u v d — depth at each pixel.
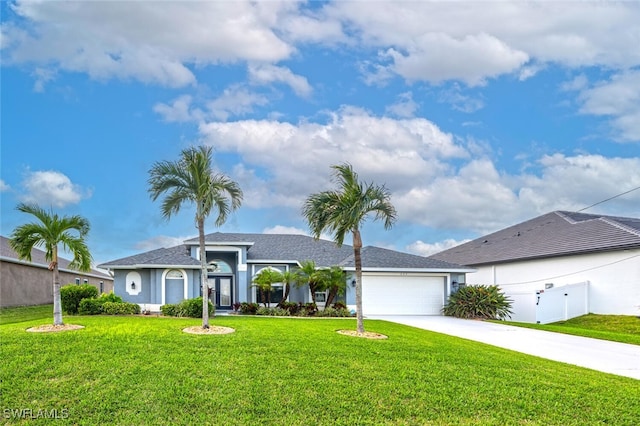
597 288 23.69
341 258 27.19
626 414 7.91
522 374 10.07
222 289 26.23
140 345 11.07
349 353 11.12
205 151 14.65
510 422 7.43
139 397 7.76
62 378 8.53
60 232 14.23
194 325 14.92
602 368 11.48
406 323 19.98
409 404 7.98
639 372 11.16
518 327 19.88
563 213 32.97
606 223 25.91
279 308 23.11
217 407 7.50
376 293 24.91
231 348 11.08
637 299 21.61
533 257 27.42
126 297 23.16
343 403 7.85
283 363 9.91
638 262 21.67
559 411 7.95
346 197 14.95
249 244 25.61
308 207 15.66
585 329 20.59
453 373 9.84
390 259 25.58
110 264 22.91
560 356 12.92
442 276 25.72
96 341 11.35
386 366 10.11
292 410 7.50
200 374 8.96
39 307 25.42
